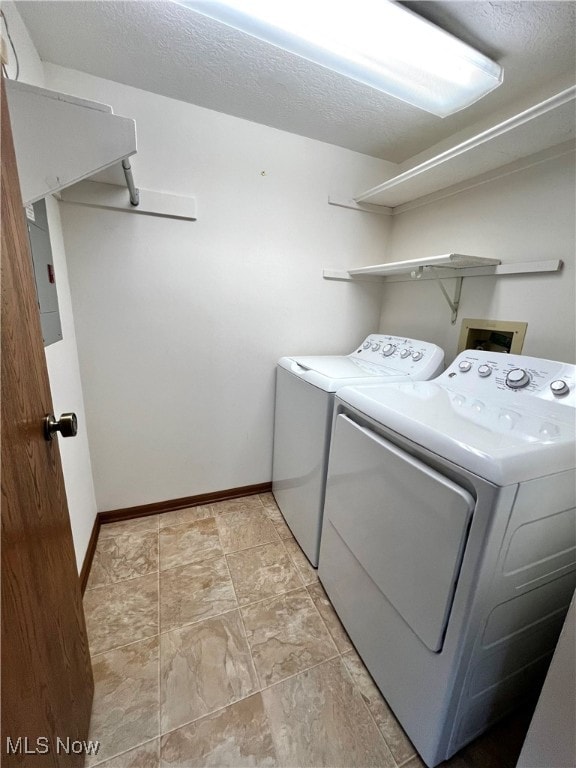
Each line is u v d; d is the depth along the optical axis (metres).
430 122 1.60
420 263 1.46
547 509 0.78
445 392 1.26
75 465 1.45
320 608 1.39
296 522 1.76
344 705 1.06
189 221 1.67
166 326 1.75
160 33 1.13
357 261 2.13
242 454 2.13
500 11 0.96
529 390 1.11
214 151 1.64
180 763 0.91
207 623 1.31
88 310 1.59
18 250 0.63
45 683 0.65
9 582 0.51
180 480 2.01
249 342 1.96
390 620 1.01
